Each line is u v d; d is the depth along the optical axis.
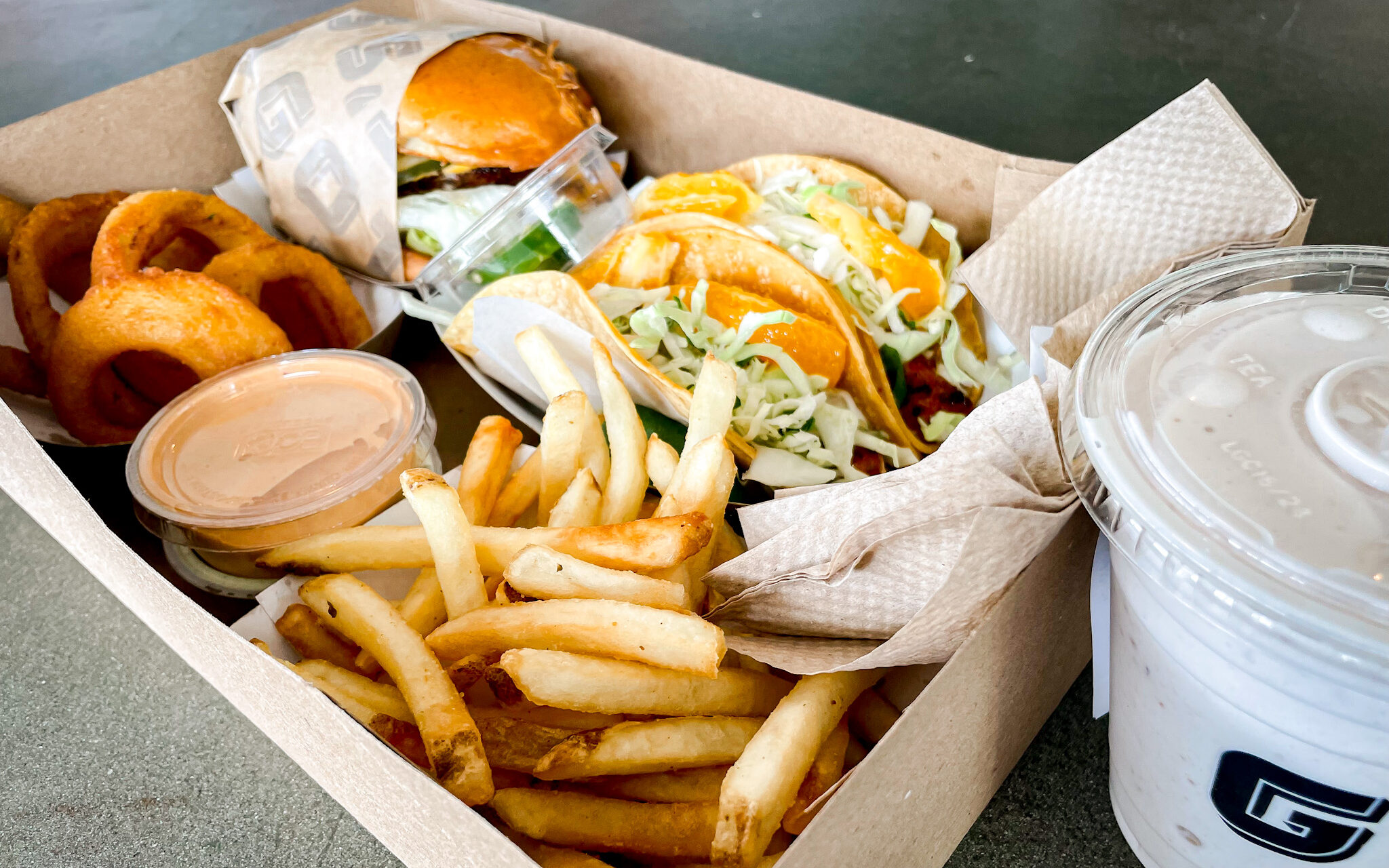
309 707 0.17
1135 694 0.18
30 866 0.22
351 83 0.33
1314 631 0.14
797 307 0.30
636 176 0.40
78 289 0.35
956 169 0.31
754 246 0.30
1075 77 0.53
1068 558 0.20
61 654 0.27
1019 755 0.22
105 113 0.35
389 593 0.24
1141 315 0.18
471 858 0.16
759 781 0.17
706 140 0.37
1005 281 0.25
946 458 0.19
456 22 0.41
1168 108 0.24
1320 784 0.16
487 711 0.20
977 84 0.53
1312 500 0.15
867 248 0.30
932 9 0.64
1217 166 0.24
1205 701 0.16
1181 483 0.15
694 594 0.22
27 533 0.31
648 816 0.18
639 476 0.23
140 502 0.25
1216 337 0.17
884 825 0.17
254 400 0.28
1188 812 0.18
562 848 0.19
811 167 0.34
